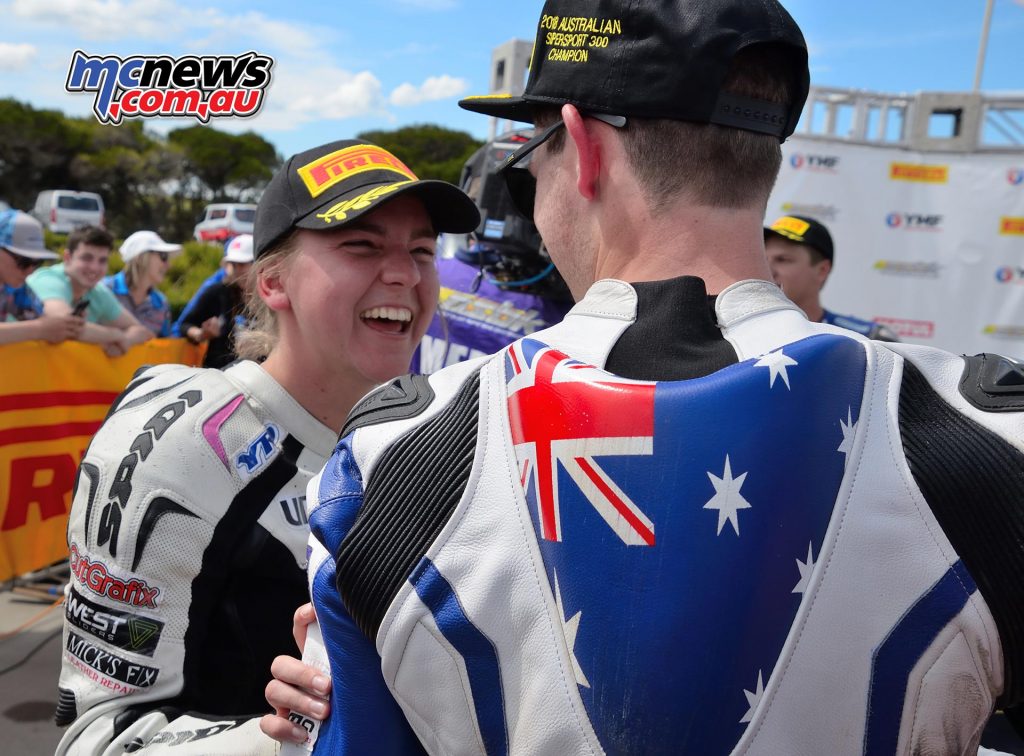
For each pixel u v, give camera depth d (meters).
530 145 0.78
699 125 0.70
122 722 1.14
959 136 4.97
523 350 0.68
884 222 5.06
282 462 1.27
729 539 0.58
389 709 0.68
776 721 0.58
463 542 0.63
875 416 0.61
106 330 4.05
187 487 1.19
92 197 24.02
